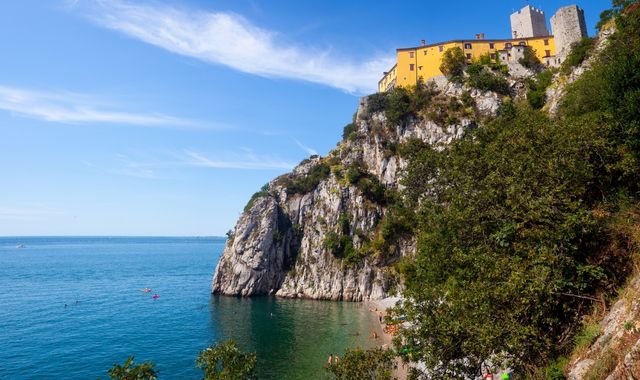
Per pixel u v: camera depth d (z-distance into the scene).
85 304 91.56
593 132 22.97
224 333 65.25
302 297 100.12
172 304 91.62
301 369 47.12
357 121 120.06
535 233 19.91
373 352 23.50
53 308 87.00
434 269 30.58
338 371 23.44
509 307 18.23
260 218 108.81
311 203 112.62
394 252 97.00
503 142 28.77
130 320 75.50
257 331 66.19
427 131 100.88
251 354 24.00
